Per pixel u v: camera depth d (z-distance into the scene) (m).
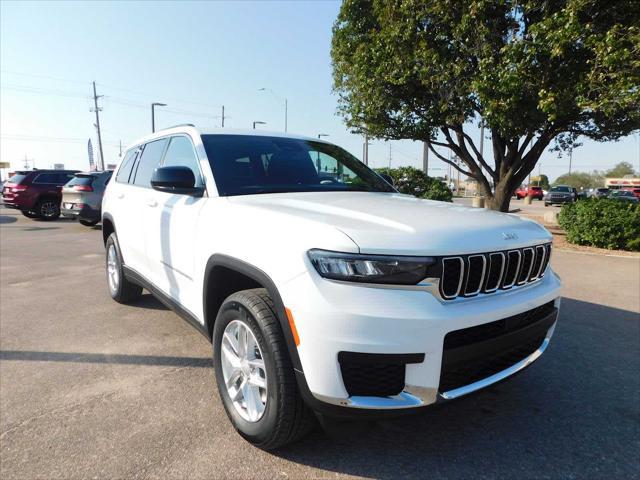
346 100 12.58
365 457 2.34
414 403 1.95
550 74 8.55
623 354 3.72
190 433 2.55
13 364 3.46
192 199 3.09
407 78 10.10
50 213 15.38
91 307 4.94
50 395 2.98
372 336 1.87
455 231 2.13
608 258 8.26
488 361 2.21
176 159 3.55
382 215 2.31
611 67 7.63
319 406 1.98
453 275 2.04
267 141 3.54
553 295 2.55
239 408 2.49
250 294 2.34
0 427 2.59
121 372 3.32
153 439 2.48
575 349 3.83
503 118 9.00
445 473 2.22
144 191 3.98
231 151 3.24
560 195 34.12
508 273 2.29
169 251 3.31
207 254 2.71
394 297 1.91
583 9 8.08
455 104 10.23
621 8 8.05
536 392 3.07
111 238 4.96
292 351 2.04
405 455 2.36
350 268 1.92
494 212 2.78
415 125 11.58
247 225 2.42
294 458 2.33
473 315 2.02
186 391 3.04
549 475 2.22
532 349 2.56
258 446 2.36
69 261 7.75
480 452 2.40
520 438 2.53
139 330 4.21
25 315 4.66
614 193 35.81
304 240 2.05
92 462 2.28
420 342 1.90
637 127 9.96
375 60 10.47
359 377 1.96
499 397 3.00
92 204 12.34
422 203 2.89
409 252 1.94
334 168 3.67
